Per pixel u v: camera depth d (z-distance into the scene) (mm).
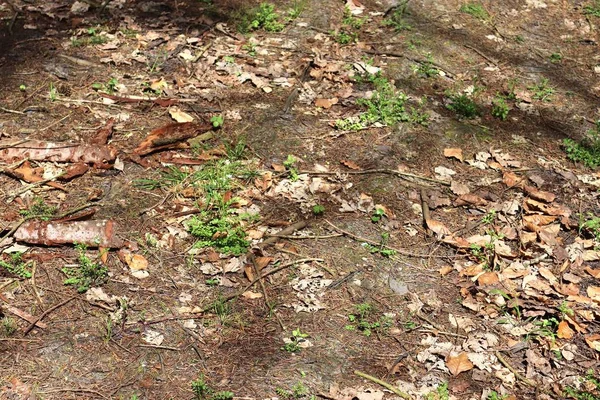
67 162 3889
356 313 3453
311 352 3311
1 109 4137
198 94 4336
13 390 3104
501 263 3684
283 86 4449
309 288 3518
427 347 3371
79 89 4297
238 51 4656
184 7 4973
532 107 4547
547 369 3336
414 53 4789
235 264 3559
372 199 3896
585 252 3779
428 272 3637
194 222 3666
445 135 4289
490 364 3338
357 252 3674
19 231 3543
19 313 3322
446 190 3994
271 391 3180
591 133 4422
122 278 3471
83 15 4828
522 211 3930
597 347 3412
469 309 3512
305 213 3805
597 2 5383
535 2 5344
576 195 4059
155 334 3309
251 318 3398
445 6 5195
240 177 3918
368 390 3199
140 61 4504
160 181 3846
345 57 4695
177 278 3496
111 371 3188
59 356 3213
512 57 4883
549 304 3539
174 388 3158
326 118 4289
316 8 5051
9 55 4484
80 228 3557
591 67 4891
